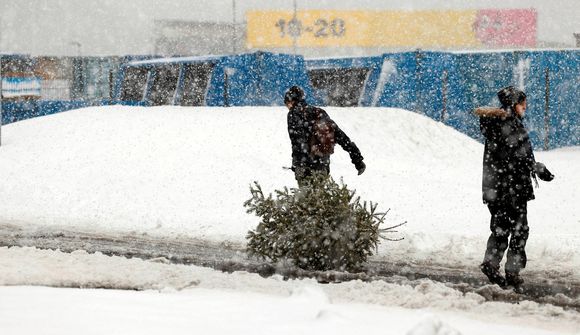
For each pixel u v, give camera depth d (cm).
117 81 12425
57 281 1930
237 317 1355
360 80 9956
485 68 9625
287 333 1227
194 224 3497
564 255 2662
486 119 2230
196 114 6569
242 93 9112
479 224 3488
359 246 2316
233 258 2542
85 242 2966
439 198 4159
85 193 4397
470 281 2217
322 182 2316
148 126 6209
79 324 1238
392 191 4312
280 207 2342
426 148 6819
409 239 2934
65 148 5700
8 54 11812
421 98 9450
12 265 2183
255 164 4881
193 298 1561
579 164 6625
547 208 3975
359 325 1298
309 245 2289
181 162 5041
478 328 1447
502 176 2177
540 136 9700
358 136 6512
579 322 1678
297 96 2561
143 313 1363
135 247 2850
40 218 3744
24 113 11331
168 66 10200
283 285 1986
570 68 9788
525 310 1772
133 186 4488
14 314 1312
